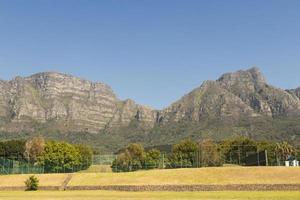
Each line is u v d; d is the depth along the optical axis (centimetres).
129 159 18038
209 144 18600
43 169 15625
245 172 10131
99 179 11094
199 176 10262
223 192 8588
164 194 8438
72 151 19550
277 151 18225
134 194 8581
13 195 8706
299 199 6250
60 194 8850
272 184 8756
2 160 14225
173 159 17750
